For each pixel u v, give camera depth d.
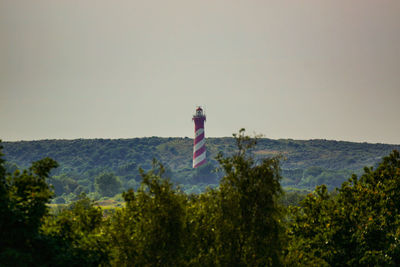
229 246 54.69
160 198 52.84
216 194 57.41
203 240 56.75
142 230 53.59
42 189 53.66
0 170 52.19
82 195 68.44
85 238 56.31
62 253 52.62
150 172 54.19
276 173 55.38
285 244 59.84
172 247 52.47
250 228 54.31
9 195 51.88
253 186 54.50
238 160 54.97
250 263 54.22
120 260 54.53
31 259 48.00
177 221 52.72
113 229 57.12
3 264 46.41
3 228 49.81
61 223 58.22
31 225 51.91
